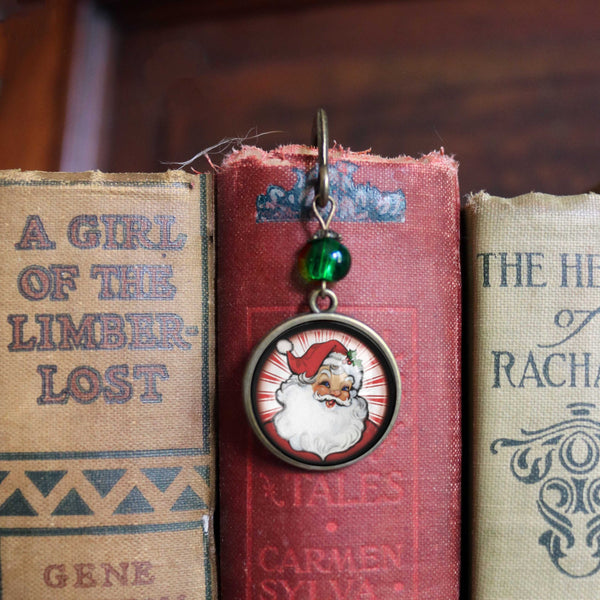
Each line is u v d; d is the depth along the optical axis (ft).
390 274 0.84
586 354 0.85
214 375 0.85
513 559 0.84
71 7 1.08
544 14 1.08
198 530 0.84
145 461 0.83
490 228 0.85
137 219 0.84
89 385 0.83
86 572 0.83
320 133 0.82
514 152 1.08
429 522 0.84
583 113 1.08
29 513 0.83
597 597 0.84
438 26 1.09
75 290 0.83
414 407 0.84
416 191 0.85
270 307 0.84
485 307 0.85
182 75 1.09
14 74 1.08
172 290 0.84
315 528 0.83
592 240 0.85
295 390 0.82
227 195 0.85
